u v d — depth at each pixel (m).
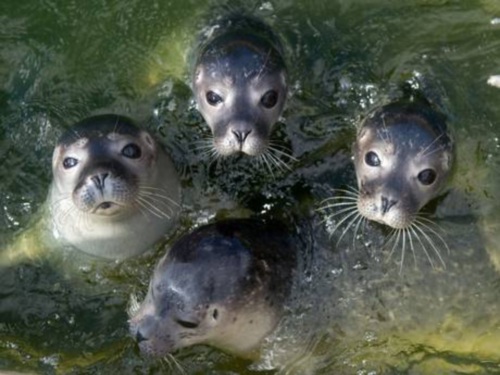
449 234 2.04
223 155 2.06
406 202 1.95
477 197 2.07
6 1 2.30
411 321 1.99
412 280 2.00
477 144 2.12
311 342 1.97
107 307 2.03
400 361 1.97
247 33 2.15
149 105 2.20
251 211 2.08
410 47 2.24
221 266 1.87
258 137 2.02
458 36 2.26
